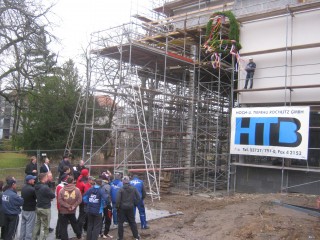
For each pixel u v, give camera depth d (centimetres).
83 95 2339
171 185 2069
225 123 2344
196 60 2103
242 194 1805
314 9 1684
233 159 2009
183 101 2058
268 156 1755
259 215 1252
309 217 1222
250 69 1816
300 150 1596
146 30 2498
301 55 1719
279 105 1812
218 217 1276
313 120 1714
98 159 2464
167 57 1903
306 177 1659
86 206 936
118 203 972
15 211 887
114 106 2555
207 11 2434
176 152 2169
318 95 1664
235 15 1959
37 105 2336
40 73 2166
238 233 1071
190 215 1330
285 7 1711
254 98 1856
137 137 1945
